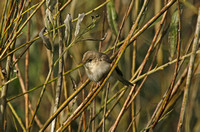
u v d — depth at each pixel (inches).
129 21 323.3
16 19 240.2
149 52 243.9
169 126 428.1
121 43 249.8
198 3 444.5
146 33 463.8
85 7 429.7
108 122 380.2
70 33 222.2
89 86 402.0
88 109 357.1
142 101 438.3
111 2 277.7
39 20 367.6
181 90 269.4
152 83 463.8
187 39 417.4
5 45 237.0
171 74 376.2
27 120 267.4
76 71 400.5
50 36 222.2
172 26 242.8
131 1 248.1
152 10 378.9
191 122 422.9
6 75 237.6
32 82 448.1
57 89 233.3
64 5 237.6
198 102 434.3
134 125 269.1
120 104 378.0
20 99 448.5
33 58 442.9
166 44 373.4
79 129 267.3
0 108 230.4
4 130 244.1
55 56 447.5
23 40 412.8
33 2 342.3
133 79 252.2
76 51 416.5
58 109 222.8
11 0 237.9
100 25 427.2
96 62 276.7
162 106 242.1
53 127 236.4
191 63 219.1
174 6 342.3
